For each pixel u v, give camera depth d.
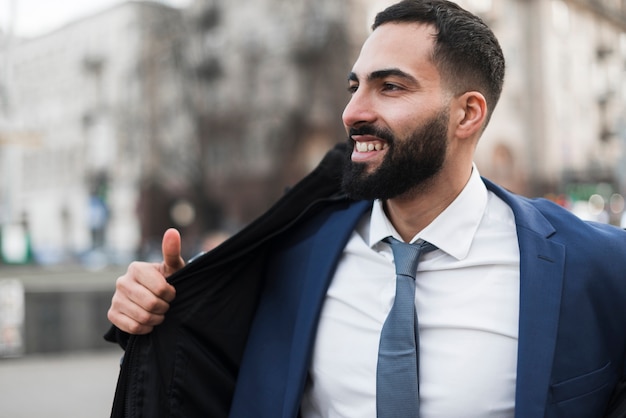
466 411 1.28
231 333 1.55
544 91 30.77
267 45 34.22
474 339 1.31
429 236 1.39
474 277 1.37
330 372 1.40
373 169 1.33
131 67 42.28
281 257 1.58
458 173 1.38
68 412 4.77
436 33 1.31
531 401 1.23
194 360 1.50
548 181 30.34
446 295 1.36
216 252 1.46
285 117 32.97
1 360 6.72
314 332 1.44
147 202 40.56
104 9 44.72
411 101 1.31
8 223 12.95
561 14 31.30
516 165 30.45
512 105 30.61
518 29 31.00
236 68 35.69
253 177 34.91
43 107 47.84
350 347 1.39
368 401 1.35
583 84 31.20
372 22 1.40
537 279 1.31
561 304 1.29
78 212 45.69
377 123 1.32
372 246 1.46
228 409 1.53
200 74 37.12
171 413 1.47
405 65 1.30
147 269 1.44
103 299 7.34
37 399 5.12
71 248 43.12
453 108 1.34
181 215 37.94
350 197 1.40
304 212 1.56
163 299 1.44
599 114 30.67
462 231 1.39
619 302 1.32
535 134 30.92
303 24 32.53
